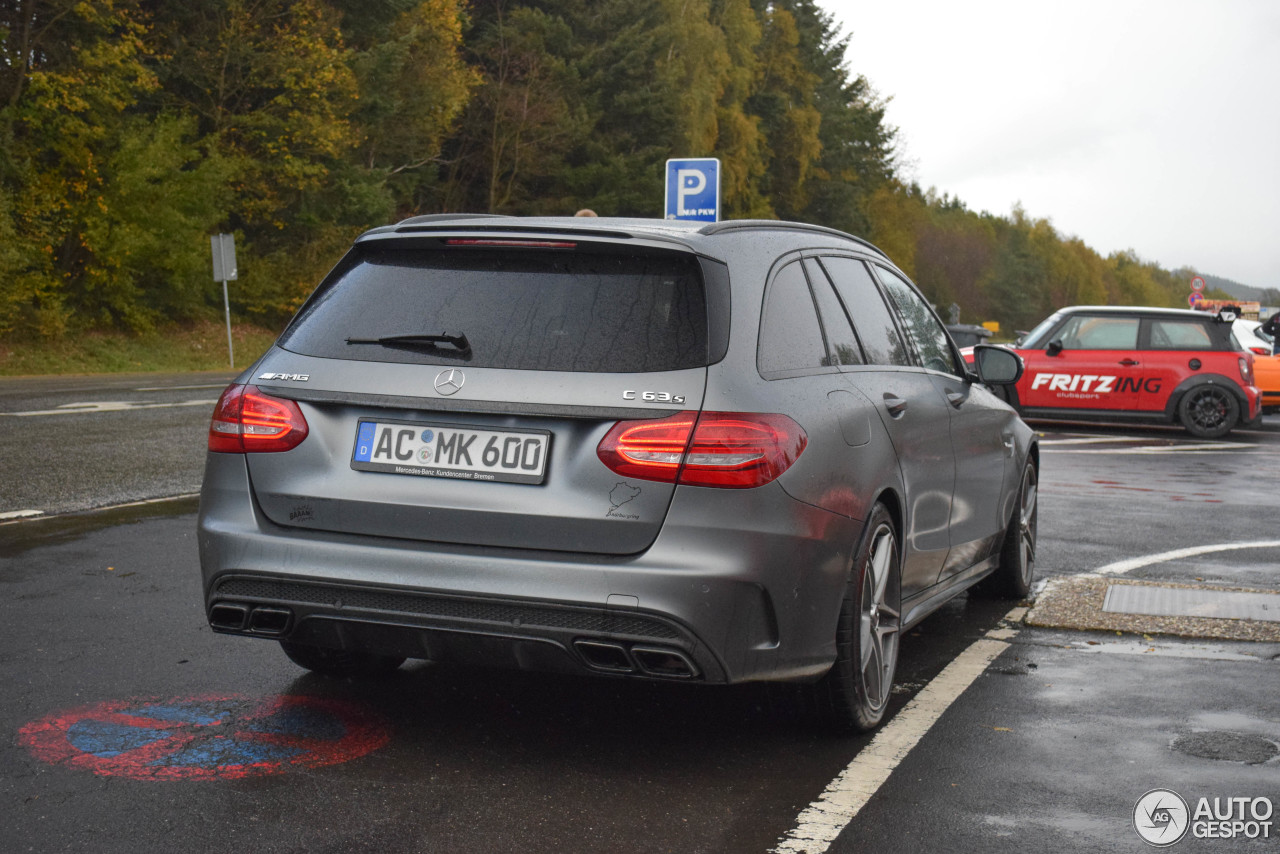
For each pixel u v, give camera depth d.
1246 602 6.08
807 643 3.63
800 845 3.08
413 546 3.53
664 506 3.38
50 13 28.66
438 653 3.57
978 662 5.00
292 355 3.82
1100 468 12.66
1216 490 11.02
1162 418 17.17
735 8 65.81
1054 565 7.25
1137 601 6.09
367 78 37.00
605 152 50.69
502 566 3.43
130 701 4.20
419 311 3.72
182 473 9.73
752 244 3.93
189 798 3.33
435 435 3.57
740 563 3.38
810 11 84.88
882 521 4.09
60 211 28.84
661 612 3.33
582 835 3.13
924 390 4.83
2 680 4.40
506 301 3.66
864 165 90.19
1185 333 17.34
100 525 7.57
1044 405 17.78
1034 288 158.50
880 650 4.11
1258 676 4.79
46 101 27.83
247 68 33.34
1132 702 4.43
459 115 47.41
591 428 3.45
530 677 4.62
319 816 3.22
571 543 3.43
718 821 3.24
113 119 29.58
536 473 3.47
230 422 3.81
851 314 4.47
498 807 3.32
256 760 3.64
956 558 5.23
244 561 3.69
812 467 3.60
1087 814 3.33
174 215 29.58
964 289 143.12
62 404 15.43
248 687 4.39
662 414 3.40
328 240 36.25
